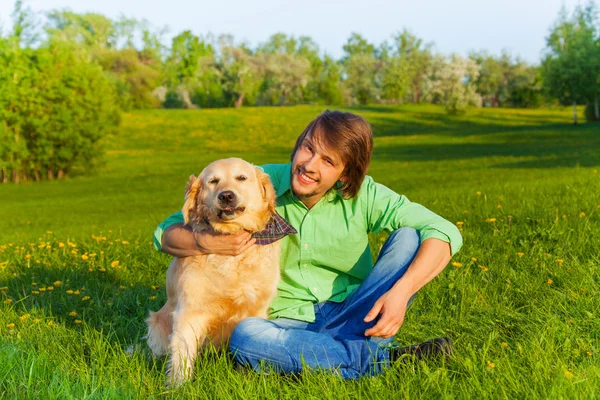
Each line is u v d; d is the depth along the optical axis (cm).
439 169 2723
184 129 6169
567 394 278
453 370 319
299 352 320
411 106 8250
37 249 837
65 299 535
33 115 3647
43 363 332
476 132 5678
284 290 382
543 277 489
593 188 943
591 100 5569
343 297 380
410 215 364
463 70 8281
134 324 465
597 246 553
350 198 369
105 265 676
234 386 306
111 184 3341
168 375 342
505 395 276
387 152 4288
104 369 337
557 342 360
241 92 9950
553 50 5950
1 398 289
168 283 392
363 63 10838
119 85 7900
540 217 704
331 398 286
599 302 409
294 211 378
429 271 333
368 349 325
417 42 11531
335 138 343
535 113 7375
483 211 812
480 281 505
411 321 431
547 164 2308
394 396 291
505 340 378
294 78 10256
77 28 10562
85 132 3803
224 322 365
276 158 4447
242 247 353
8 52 3669
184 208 360
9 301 520
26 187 3416
